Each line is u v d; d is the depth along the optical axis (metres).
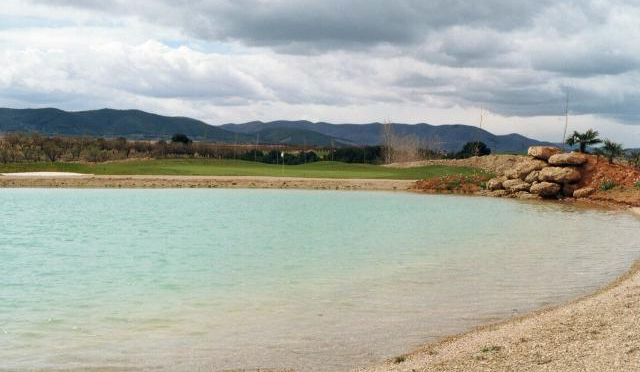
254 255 26.09
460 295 17.47
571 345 11.48
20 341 13.16
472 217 42.66
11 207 48.38
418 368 10.78
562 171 60.81
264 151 156.62
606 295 16.48
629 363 10.09
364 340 13.04
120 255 26.20
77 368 11.31
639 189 54.28
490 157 101.88
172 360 11.78
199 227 36.75
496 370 10.26
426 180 73.31
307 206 51.56
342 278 20.52
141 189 68.62
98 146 132.25
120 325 14.52
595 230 34.34
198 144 155.38
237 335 13.56
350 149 150.12
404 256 25.41
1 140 122.12
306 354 12.10
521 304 16.19
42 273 21.89
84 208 48.16
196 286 19.31
